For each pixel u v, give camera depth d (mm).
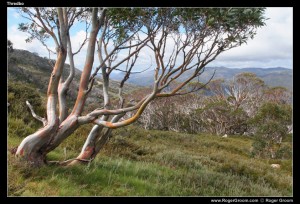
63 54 7227
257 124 28656
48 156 8602
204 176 8844
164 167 10094
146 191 6930
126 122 7305
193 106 49281
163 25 7035
